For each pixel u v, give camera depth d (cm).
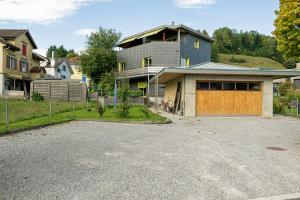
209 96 1905
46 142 866
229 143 936
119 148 802
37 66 4422
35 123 1245
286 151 834
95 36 4312
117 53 4159
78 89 3009
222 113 1911
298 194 489
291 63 8788
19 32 3791
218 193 485
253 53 11069
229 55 10162
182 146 857
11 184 496
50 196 448
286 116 2008
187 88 1880
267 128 1338
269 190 506
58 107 2092
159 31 3616
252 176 582
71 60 7175
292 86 3856
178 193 479
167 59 3538
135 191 480
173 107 2188
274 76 1967
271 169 637
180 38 3738
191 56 3797
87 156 698
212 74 1873
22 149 761
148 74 3541
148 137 1001
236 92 1934
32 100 2919
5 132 996
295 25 1612
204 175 578
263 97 1953
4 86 3372
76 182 514
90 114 1753
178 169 614
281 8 1630
